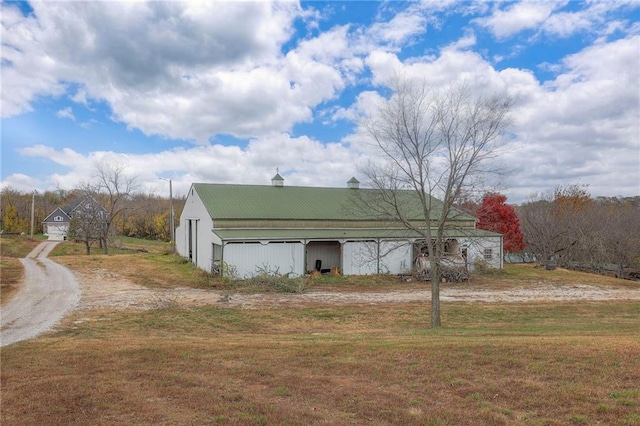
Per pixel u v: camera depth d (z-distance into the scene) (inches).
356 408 249.6
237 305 763.4
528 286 1063.0
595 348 341.7
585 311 780.0
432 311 609.9
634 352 326.0
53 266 1211.9
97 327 569.0
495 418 225.5
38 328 549.6
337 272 1147.9
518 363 312.8
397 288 1002.7
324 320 664.4
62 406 266.8
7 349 430.3
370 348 385.4
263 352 389.1
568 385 265.6
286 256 1095.0
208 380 310.8
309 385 292.4
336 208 1291.8
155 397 279.3
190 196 1412.4
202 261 1225.4
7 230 2783.0
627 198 2578.7
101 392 290.5
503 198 1529.3
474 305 808.3
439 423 223.0
